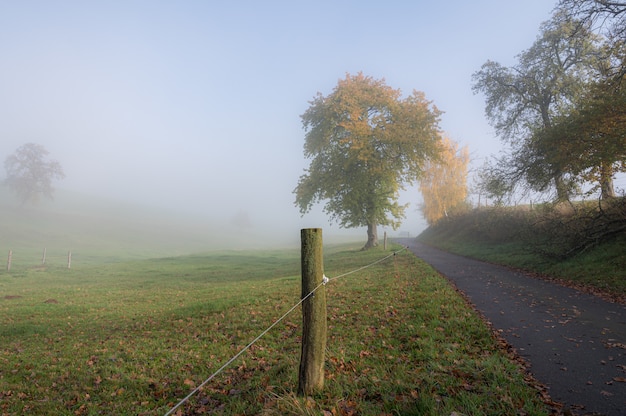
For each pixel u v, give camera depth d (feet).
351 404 15.72
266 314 37.35
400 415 14.55
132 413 18.78
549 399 15.62
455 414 13.69
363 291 44.06
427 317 30.22
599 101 50.11
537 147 60.29
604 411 14.51
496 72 101.86
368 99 112.27
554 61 93.91
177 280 81.41
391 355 22.38
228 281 75.41
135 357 27.99
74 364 27.40
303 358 16.98
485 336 24.85
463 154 149.79
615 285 38.63
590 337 24.06
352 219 118.11
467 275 54.49
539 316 30.04
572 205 64.69
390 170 111.86
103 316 45.37
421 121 111.14
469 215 131.75
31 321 43.88
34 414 19.52
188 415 18.10
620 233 51.21
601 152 48.78
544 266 55.26
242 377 22.03
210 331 33.78
